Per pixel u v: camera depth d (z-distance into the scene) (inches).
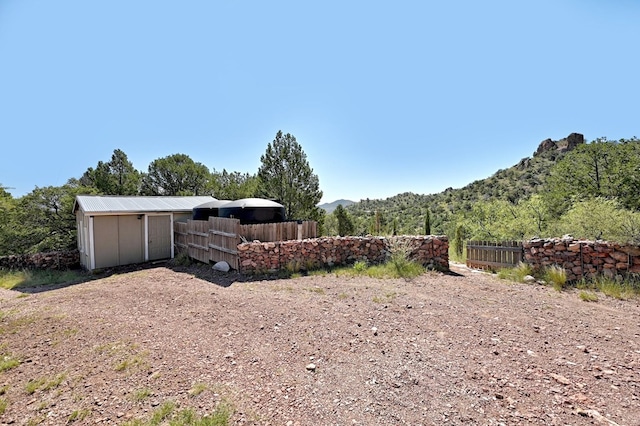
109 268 417.7
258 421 82.7
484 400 87.3
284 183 615.2
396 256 305.3
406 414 82.3
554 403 85.0
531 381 97.0
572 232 301.6
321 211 712.4
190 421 84.0
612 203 345.1
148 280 293.4
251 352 126.9
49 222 562.3
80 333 156.9
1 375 118.8
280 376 106.4
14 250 535.2
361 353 121.3
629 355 114.0
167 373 112.7
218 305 197.5
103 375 114.6
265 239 347.3
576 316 159.0
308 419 82.4
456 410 83.0
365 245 338.6
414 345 127.0
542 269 253.3
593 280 217.5
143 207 464.4
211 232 367.2
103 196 486.0
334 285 241.9
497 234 424.2
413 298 198.5
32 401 101.0
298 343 133.7
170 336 148.1
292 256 316.5
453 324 150.5
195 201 548.4
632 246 208.5
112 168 712.4
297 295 215.2
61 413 93.5
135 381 108.7
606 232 264.7
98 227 417.7
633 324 145.9
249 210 408.8
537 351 118.8
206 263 379.6
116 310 195.9
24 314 192.5
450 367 107.6
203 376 109.2
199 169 799.7
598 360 110.3
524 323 149.9
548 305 179.2
